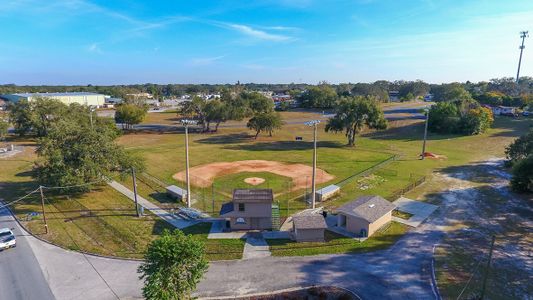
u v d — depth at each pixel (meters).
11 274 28.19
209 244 33.00
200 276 21.30
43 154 42.56
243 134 102.06
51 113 88.38
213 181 53.56
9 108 92.25
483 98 142.12
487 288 25.55
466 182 52.38
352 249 31.91
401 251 31.41
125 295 25.52
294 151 76.88
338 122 82.12
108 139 46.81
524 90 177.75
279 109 162.12
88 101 189.88
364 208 36.12
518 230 35.69
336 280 26.92
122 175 46.16
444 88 175.25
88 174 43.03
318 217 34.91
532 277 27.05
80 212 40.75
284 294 25.12
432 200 44.66
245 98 154.75
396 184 51.66
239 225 36.28
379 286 26.06
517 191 47.00
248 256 30.78
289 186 50.84
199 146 83.06
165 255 20.25
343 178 55.06
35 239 34.09
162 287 20.11
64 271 28.58
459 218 38.84
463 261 29.48
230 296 25.00
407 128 102.62
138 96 173.38
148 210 41.56
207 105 105.62
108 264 29.64
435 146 81.44
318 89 172.50
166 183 52.50
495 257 30.19
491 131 94.00
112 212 40.81
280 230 36.25
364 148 80.25
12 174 56.88
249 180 53.94
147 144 85.75
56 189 46.72
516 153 57.19
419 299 24.47
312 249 31.92
